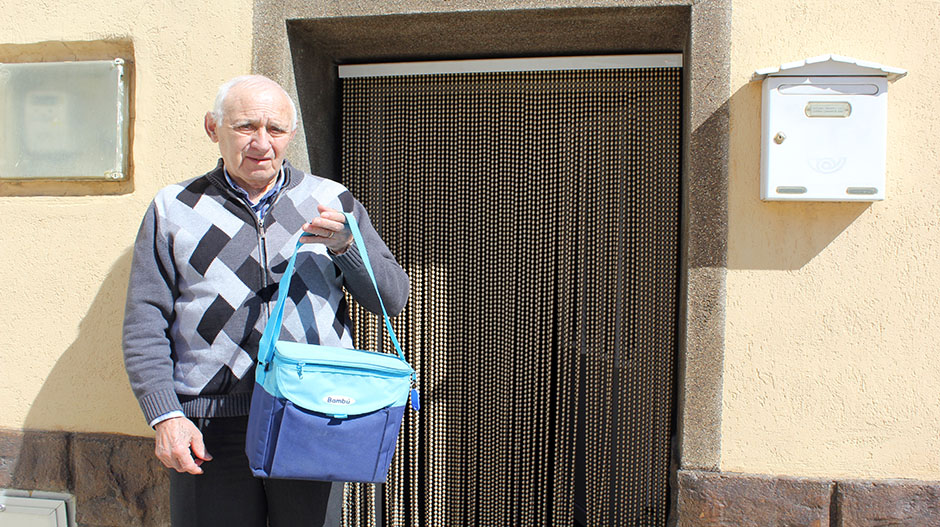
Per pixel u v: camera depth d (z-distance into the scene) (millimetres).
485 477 2721
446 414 2725
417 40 2590
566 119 2666
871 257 2248
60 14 2578
